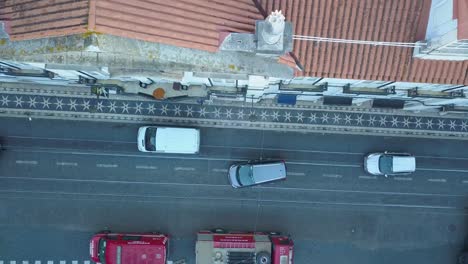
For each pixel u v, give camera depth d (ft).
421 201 134.62
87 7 64.95
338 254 133.18
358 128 133.18
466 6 72.18
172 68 75.36
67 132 127.03
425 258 134.10
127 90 121.60
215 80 99.45
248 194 131.34
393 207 134.21
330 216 133.08
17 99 125.29
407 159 127.34
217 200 130.62
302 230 132.36
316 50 86.28
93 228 127.85
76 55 74.08
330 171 132.98
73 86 125.80
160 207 129.39
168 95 122.83
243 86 107.24
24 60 74.74
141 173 128.98
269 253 117.50
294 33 85.10
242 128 131.03
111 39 67.56
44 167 126.62
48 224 126.72
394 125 133.90
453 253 134.31
